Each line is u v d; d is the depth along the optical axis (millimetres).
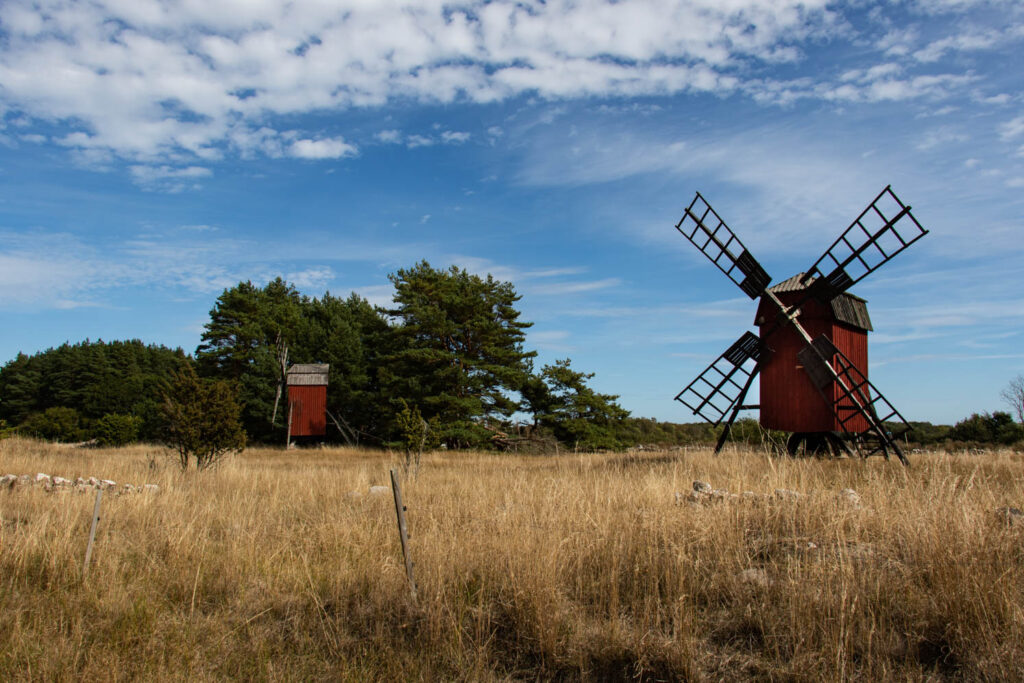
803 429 18141
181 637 5320
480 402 39656
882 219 16625
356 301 70625
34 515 9164
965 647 4371
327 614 5781
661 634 4965
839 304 18438
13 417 68625
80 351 71500
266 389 49094
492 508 9203
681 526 7070
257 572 6918
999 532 5926
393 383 41844
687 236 20156
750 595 5371
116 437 35281
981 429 29938
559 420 41125
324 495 12336
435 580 6062
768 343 19109
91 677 4566
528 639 5105
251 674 4785
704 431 54438
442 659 4926
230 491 13117
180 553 7422
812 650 4477
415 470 16406
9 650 4988
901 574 5504
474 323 41188
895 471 12398
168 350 90375
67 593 6312
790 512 7320
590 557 6598
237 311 59594
